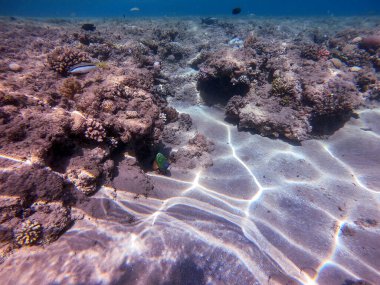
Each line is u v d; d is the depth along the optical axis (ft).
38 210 2.89
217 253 3.01
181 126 6.61
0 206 2.67
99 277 2.50
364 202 4.40
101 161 3.76
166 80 8.38
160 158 4.50
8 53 6.55
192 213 3.76
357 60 9.36
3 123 3.12
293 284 2.79
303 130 6.06
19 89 4.06
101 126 3.78
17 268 2.53
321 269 3.20
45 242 2.80
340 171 5.24
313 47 7.70
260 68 7.30
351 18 25.54
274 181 4.92
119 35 10.25
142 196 3.89
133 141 4.41
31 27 11.57
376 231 3.80
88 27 11.23
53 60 5.24
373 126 6.74
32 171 2.90
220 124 7.00
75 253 2.72
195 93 8.05
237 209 4.17
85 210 3.25
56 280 2.43
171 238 3.06
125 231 3.08
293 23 21.44
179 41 11.98
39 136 3.19
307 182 4.92
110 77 4.88
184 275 2.67
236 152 5.84
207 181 4.85
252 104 6.61
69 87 4.27
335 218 4.06
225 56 7.18
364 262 3.32
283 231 3.78
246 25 18.53
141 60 7.91
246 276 2.81
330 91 6.19
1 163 2.82
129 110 4.37
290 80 6.54
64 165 3.46
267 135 6.40
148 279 2.56
